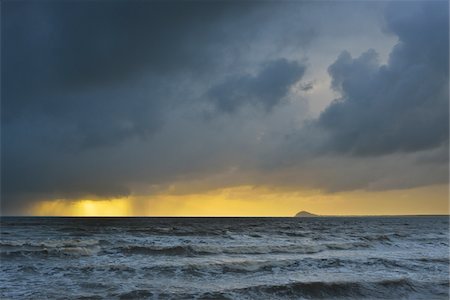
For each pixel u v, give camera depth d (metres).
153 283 14.35
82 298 11.98
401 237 38.00
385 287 14.18
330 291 13.63
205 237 35.84
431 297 13.26
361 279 15.34
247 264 18.09
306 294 13.27
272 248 24.61
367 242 30.17
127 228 52.91
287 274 16.48
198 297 12.41
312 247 25.58
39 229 49.16
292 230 52.25
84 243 26.64
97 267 17.03
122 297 12.20
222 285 14.22
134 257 20.91
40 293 12.64
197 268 17.19
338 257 21.17
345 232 47.50
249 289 13.45
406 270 17.75
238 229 53.88
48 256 20.61
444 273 17.06
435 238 36.91
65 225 64.19
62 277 15.23
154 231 45.03
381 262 19.56
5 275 15.56
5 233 39.94
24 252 21.03
